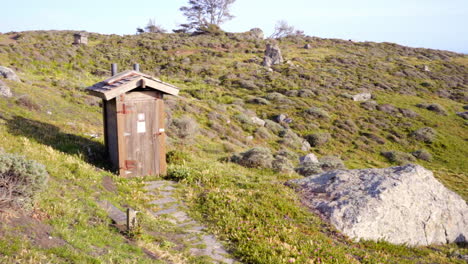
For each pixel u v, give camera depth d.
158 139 12.29
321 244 8.56
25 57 50.31
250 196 11.16
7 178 6.40
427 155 38.62
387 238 10.82
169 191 11.08
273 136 37.16
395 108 51.72
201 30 102.75
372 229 10.59
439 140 42.59
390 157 37.50
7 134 11.73
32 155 10.23
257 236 8.32
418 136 43.25
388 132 44.28
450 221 12.25
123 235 7.12
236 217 9.39
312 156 27.80
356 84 62.47
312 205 11.45
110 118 12.20
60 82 29.83
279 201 10.98
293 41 103.38
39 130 13.73
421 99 58.25
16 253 4.98
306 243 8.43
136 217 8.04
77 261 5.25
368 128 44.66
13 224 5.82
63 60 54.81
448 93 62.59
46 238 5.75
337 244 9.23
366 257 8.62
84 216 7.23
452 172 33.97
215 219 9.24
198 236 8.21
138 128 11.83
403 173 12.54
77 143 13.38
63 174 9.56
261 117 43.75
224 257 7.36
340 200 11.31
